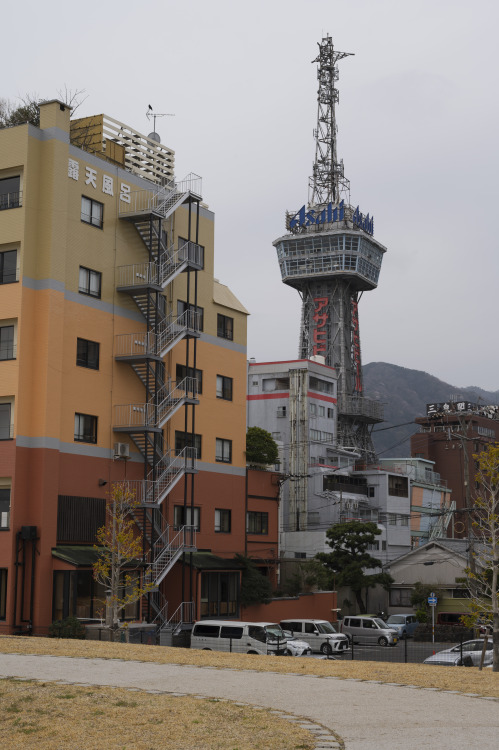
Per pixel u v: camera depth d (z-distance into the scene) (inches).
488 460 1403.8
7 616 1755.7
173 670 994.7
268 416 4234.7
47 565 1790.1
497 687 912.3
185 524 2193.7
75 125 2218.3
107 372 2027.6
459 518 5182.1
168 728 668.1
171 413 2087.8
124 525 1888.5
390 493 4173.2
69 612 1765.5
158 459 2116.1
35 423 1835.6
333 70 7022.6
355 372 6550.2
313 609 2677.2
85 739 637.9
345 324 6569.9
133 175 2174.0
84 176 2014.0
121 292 2092.8
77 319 1952.5
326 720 708.7
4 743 631.2
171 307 2256.4
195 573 2148.1
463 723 701.3
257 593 2347.4
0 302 1866.4
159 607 2032.5
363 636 2527.1
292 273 6628.9
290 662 1115.9
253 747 614.9
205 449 2367.1
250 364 4343.0
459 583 3095.5
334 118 6993.1
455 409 6422.2
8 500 1798.7
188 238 2251.5
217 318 2464.3
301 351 6565.0
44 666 995.3
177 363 2268.7
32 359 1856.5
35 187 1904.5
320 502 3870.6
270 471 2728.8
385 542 4045.3
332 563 2984.7
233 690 852.6
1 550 1784.0
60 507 1855.3
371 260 6727.4
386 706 777.6
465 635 2704.2
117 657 1100.5
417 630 2775.6
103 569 1658.5
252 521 2596.0
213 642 1701.5
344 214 6628.9
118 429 2015.3
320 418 4266.7
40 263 1887.3
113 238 2086.6
